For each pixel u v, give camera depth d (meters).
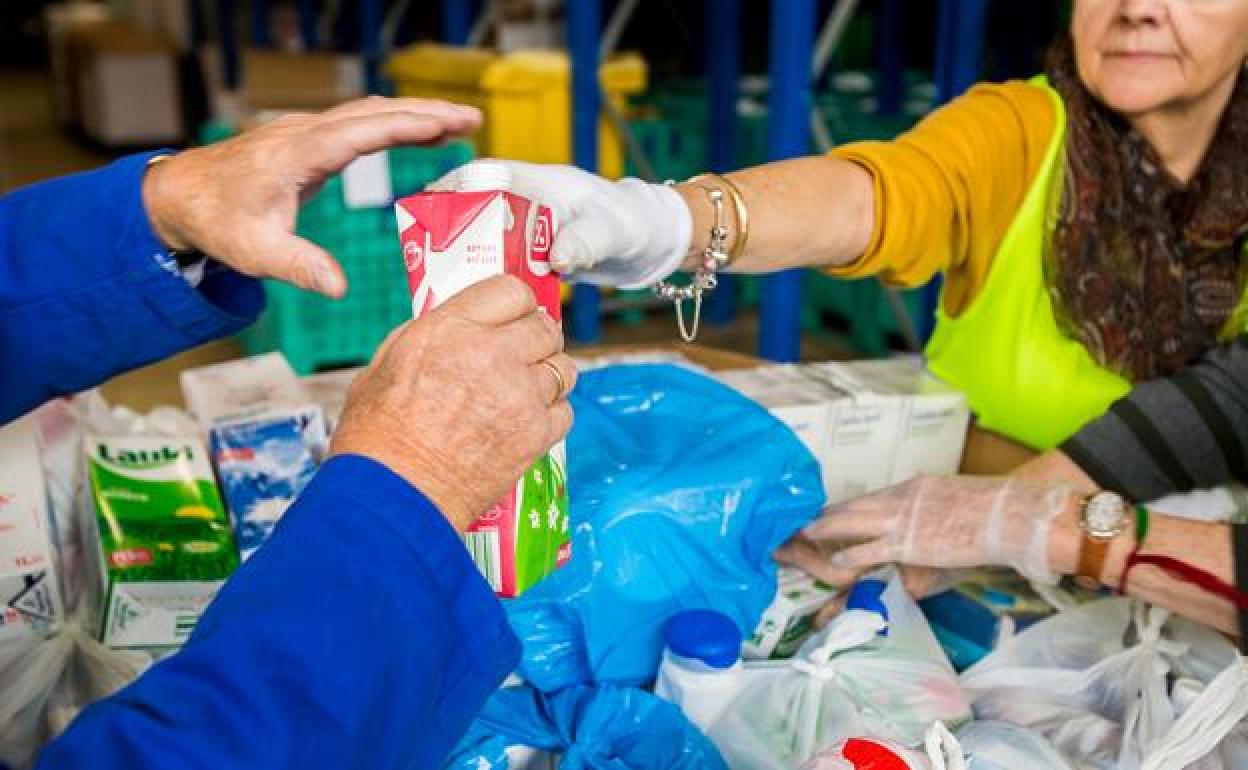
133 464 1.05
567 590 0.89
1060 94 1.21
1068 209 1.18
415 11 5.58
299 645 0.54
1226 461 1.15
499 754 0.83
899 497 1.05
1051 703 0.92
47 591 0.92
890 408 1.19
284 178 0.72
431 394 0.61
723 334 3.85
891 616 0.95
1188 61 1.08
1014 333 1.26
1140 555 0.94
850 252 1.10
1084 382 1.25
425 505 0.60
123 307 0.79
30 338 0.79
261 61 4.17
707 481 0.94
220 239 0.72
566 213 0.80
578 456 0.96
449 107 0.77
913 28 4.73
